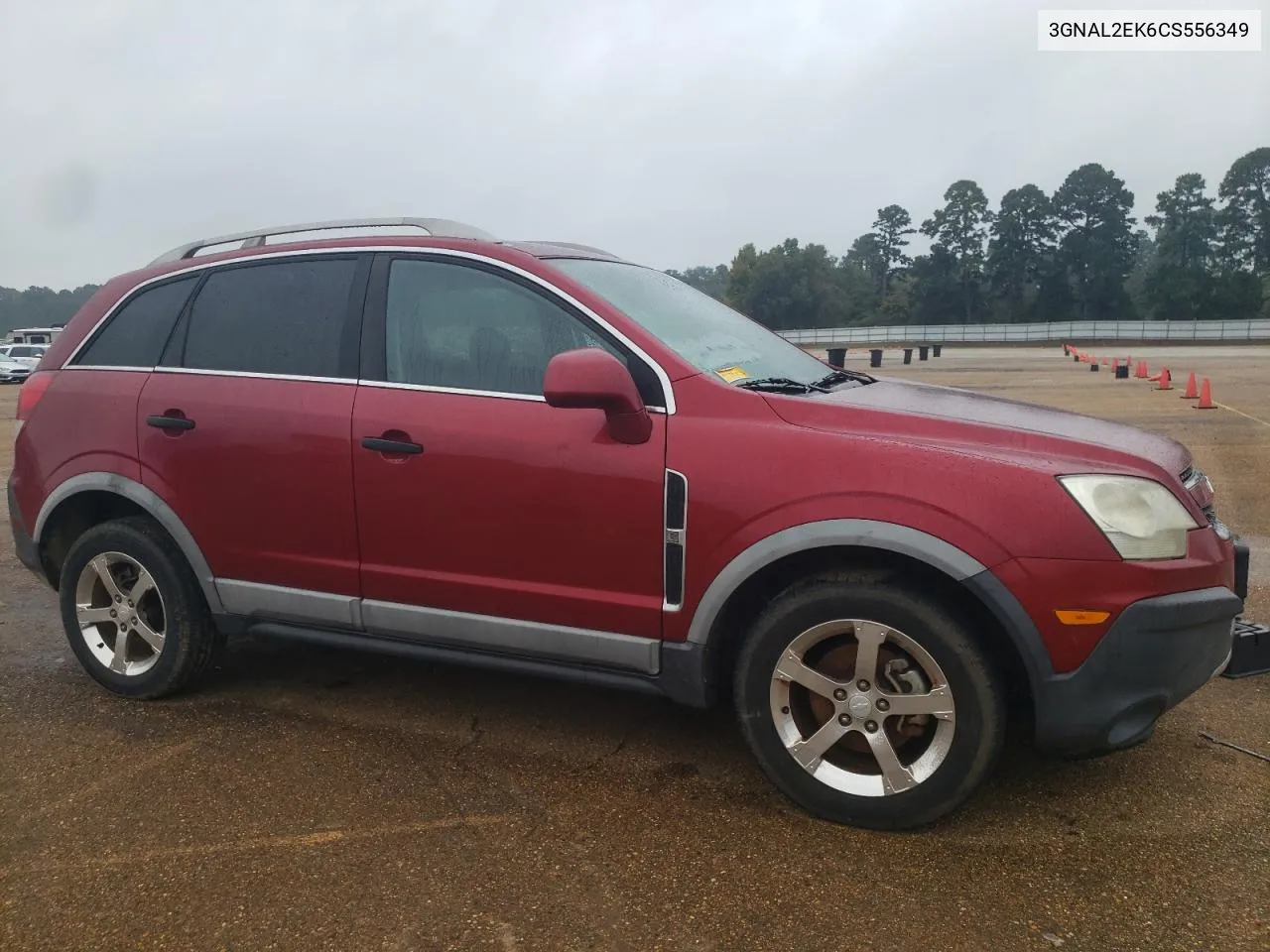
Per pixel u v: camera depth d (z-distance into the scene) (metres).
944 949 2.34
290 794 3.14
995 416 3.11
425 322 3.39
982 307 99.69
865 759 2.95
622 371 2.85
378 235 3.61
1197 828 2.87
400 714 3.80
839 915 2.48
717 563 2.89
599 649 3.11
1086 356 37.59
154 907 2.53
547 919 2.47
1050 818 2.94
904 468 2.73
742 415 2.95
